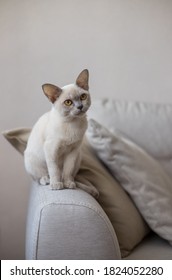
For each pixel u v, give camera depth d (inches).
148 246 56.5
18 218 82.0
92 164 56.8
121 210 54.3
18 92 79.2
